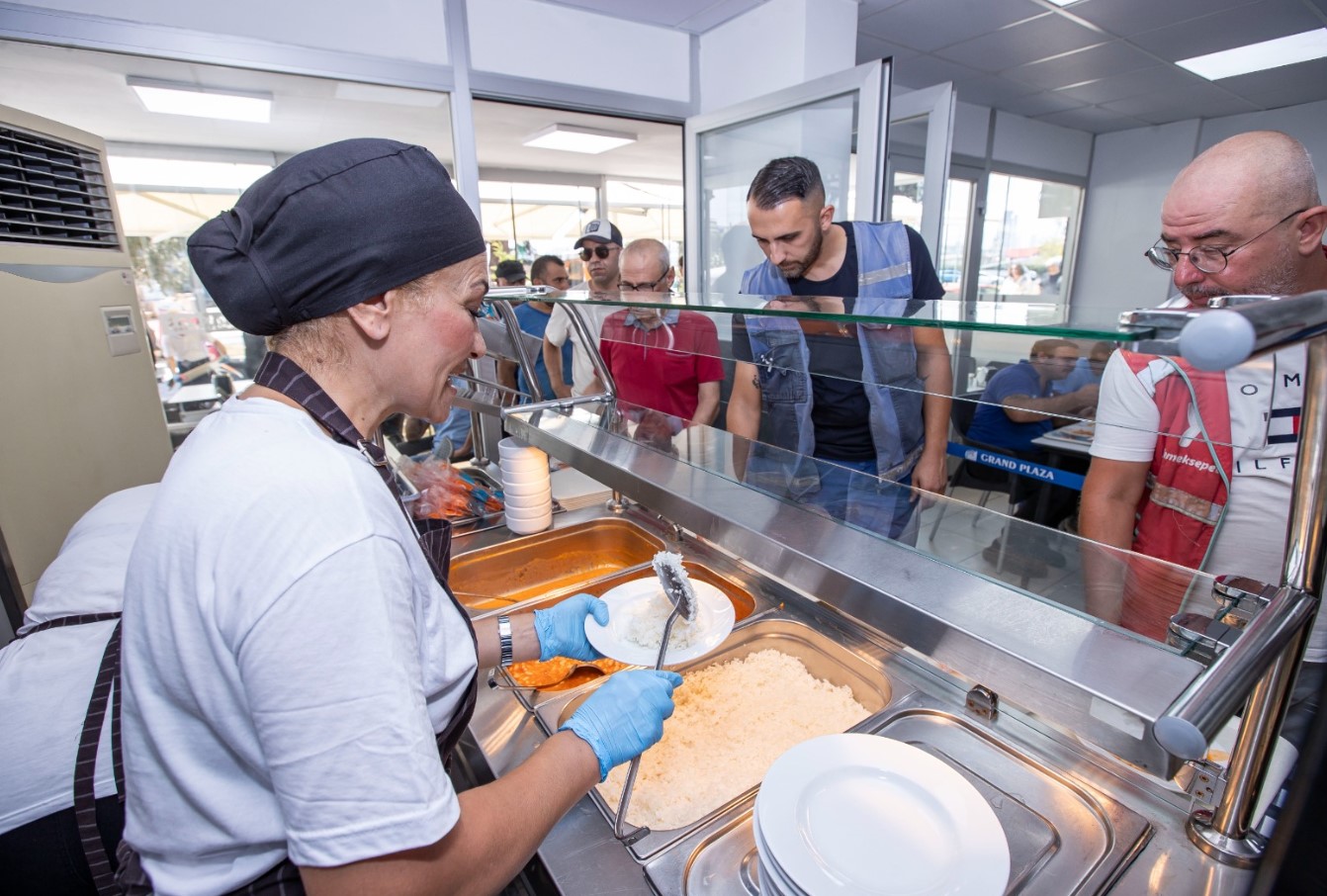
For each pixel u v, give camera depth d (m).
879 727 0.81
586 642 0.88
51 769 0.80
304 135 4.03
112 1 2.01
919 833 0.60
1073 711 0.52
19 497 1.50
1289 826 0.28
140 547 0.46
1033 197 5.70
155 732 0.47
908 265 1.60
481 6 2.62
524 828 0.51
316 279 0.49
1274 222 0.86
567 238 6.56
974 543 0.79
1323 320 0.35
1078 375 0.60
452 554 1.40
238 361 4.73
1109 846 0.63
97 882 0.76
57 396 1.64
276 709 0.41
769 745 0.90
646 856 0.65
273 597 0.41
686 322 1.06
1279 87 4.27
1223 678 0.42
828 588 0.74
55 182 1.71
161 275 4.45
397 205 0.50
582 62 2.91
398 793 0.41
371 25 2.41
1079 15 3.11
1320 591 0.49
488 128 4.29
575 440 1.27
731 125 3.08
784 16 2.82
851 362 0.87
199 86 2.85
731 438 1.25
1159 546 1.02
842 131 2.67
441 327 0.56
